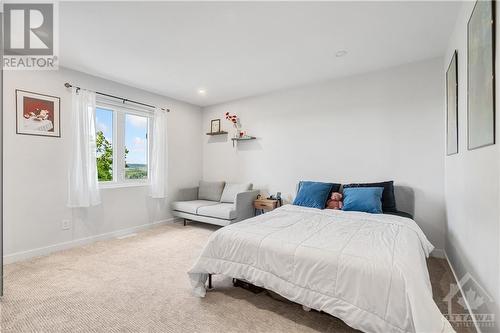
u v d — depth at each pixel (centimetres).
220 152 488
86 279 229
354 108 344
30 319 170
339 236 191
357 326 137
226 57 288
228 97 450
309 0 188
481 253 154
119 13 203
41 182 291
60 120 307
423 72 297
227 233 203
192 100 471
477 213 161
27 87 281
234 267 189
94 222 342
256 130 439
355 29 229
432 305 122
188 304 190
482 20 145
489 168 139
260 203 396
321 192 325
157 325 165
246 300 195
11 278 230
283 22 217
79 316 174
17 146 274
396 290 129
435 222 291
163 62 301
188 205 416
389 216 256
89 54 279
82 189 314
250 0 188
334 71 330
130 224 387
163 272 246
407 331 124
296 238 186
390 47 265
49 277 233
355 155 343
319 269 155
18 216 274
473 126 165
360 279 140
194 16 208
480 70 150
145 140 423
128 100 380
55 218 303
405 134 309
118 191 371
